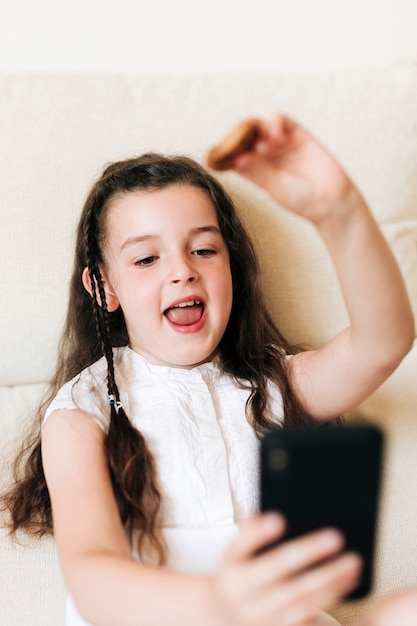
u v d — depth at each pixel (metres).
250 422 0.79
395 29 1.08
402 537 0.77
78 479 0.72
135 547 0.72
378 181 0.96
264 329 0.91
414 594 0.63
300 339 0.96
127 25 1.04
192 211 0.81
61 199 0.91
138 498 0.72
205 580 0.58
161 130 0.93
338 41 1.08
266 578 0.48
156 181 0.83
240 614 0.49
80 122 0.92
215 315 0.80
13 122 0.91
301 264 0.95
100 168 0.92
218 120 0.95
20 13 1.01
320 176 0.58
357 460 0.53
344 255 0.64
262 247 0.94
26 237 0.91
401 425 0.87
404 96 0.97
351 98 0.96
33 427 0.88
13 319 0.91
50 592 0.74
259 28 1.06
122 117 0.93
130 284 0.80
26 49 1.03
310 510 0.54
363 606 0.72
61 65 1.04
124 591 0.60
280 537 0.54
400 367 0.93
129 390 0.80
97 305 0.85
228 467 0.76
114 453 0.74
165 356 0.80
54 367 0.94
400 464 0.83
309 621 0.58
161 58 1.06
